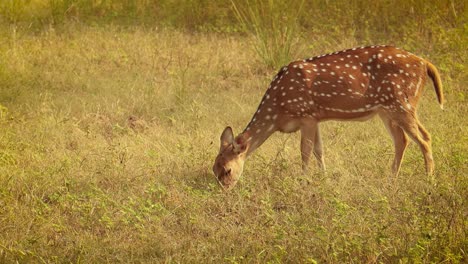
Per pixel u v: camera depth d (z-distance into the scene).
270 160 12.68
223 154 11.78
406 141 12.22
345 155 12.97
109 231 10.37
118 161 12.76
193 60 19.27
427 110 15.22
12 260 9.47
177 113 15.66
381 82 11.93
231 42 20.66
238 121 15.31
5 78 17.30
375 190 11.18
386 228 9.63
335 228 9.81
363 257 9.20
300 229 9.84
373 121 14.80
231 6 22.05
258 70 18.72
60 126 14.72
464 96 15.80
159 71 18.73
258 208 10.89
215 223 10.56
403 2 21.03
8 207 10.82
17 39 20.66
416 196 10.84
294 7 20.77
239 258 9.34
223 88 17.59
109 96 16.81
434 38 19.20
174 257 9.53
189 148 13.01
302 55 19.25
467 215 10.18
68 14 23.17
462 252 9.00
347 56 12.13
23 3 23.27
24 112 15.69
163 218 10.65
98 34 21.61
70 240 10.08
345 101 12.04
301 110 12.16
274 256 9.20
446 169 11.77
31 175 12.17
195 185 12.17
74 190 11.86
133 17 23.05
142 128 15.09
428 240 9.21
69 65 19.03
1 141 13.71
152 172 12.32
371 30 20.81
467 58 17.56
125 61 19.27
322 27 20.91
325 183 11.48
